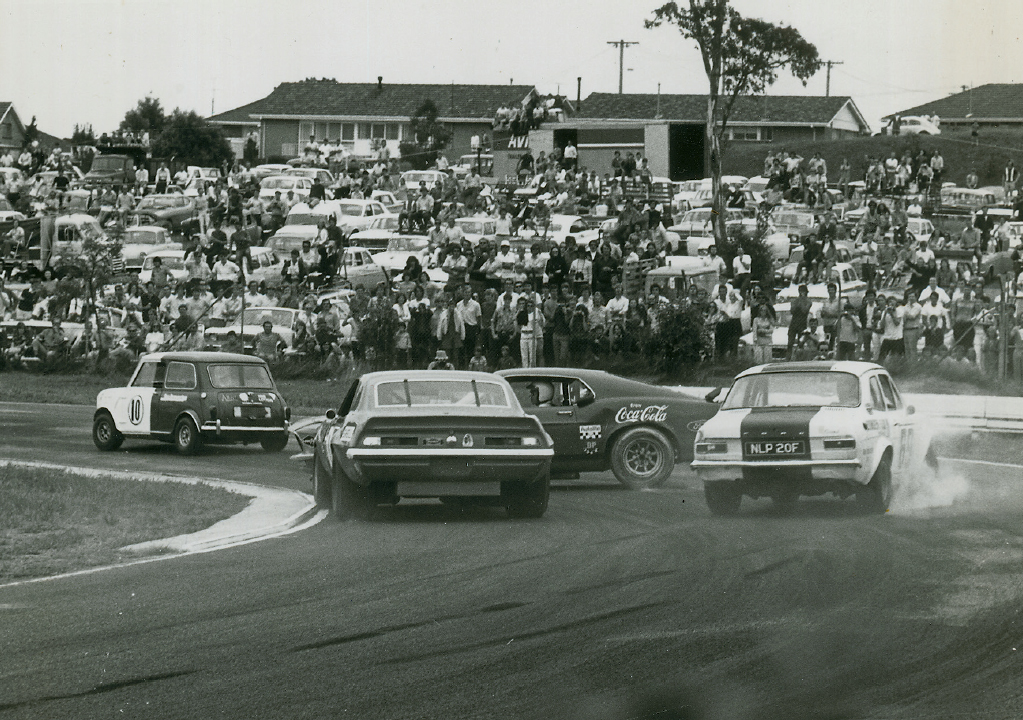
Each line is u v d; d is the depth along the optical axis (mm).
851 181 166875
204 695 16453
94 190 132750
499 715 15609
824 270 86938
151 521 31562
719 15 104688
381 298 73562
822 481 31734
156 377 51500
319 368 73125
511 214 120812
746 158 179625
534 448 31484
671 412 40219
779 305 78250
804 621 20250
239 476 43438
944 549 26641
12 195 137125
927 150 165125
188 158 198625
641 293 74188
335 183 139250
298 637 19516
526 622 20422
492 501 32750
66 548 27906
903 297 70188
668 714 15648
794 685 16797
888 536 28484
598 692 16562
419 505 35750
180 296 81125
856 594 22156
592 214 118938
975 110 192000
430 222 114125
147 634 19750
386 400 32656
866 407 33062
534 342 68062
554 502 36219
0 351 82625
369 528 30938
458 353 70188
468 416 31406
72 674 17469
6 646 19016
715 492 32969
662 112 198500
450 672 17516
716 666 17703
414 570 25000
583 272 81312
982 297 64250
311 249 96562
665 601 21844
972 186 145500
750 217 114188
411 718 15516
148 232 112438
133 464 46906
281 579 24188
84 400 70250
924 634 19344
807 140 190875
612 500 36656
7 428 59344
